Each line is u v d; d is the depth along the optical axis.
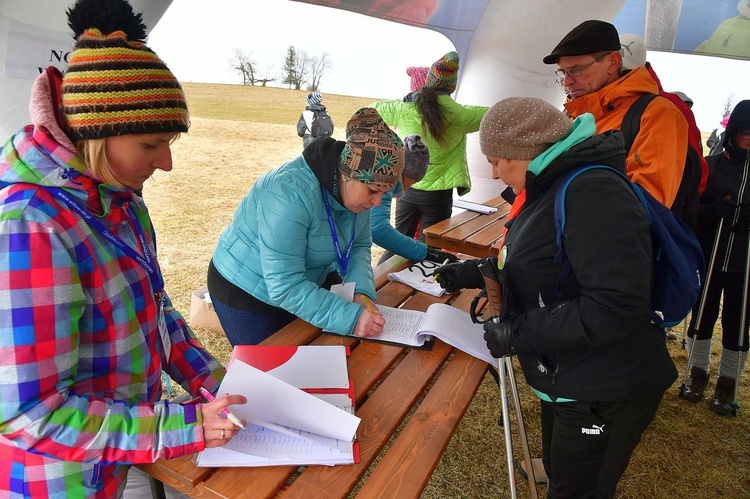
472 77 4.72
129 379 0.96
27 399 0.76
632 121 1.98
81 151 0.83
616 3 4.07
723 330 2.79
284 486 1.04
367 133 1.45
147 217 1.08
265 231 1.53
